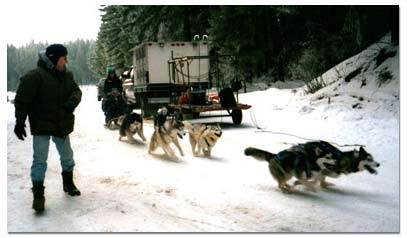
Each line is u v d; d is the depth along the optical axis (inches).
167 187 247.3
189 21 1053.2
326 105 496.7
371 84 501.0
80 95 226.1
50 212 208.5
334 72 606.5
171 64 601.0
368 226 180.9
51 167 306.3
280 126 454.9
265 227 182.5
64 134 220.1
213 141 330.0
